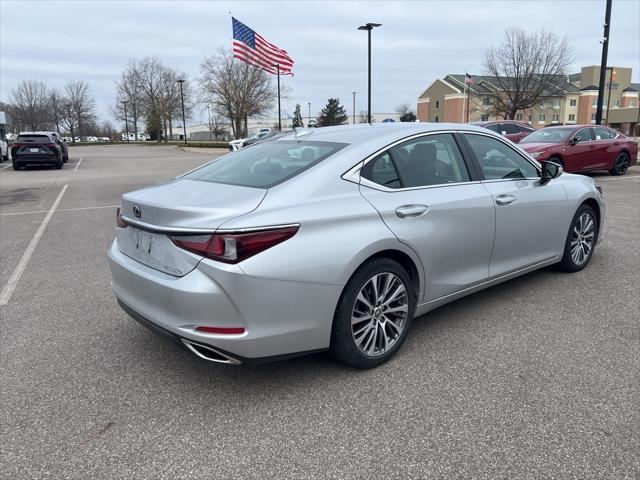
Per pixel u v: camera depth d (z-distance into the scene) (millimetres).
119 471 2467
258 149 4035
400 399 3027
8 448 2645
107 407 3012
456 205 3707
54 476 2436
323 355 3621
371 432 2723
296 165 3346
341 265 3021
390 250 3320
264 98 59906
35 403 3062
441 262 3676
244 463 2508
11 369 3480
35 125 87375
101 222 8891
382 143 3516
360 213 3160
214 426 2811
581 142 13625
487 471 2414
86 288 5215
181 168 22875
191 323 2824
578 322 4066
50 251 6797
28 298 4922
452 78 82625
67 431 2787
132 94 86000
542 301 4520
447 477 2383
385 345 3410
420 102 88250
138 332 4086
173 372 3422
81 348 3799
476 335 3865
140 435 2744
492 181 4141
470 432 2701
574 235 5145
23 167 23203
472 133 4184
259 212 2861
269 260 2789
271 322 2852
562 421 2775
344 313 3127
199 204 2939
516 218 4242
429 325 4070
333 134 3824
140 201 3148
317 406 2975
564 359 3467
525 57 43531
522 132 19094
